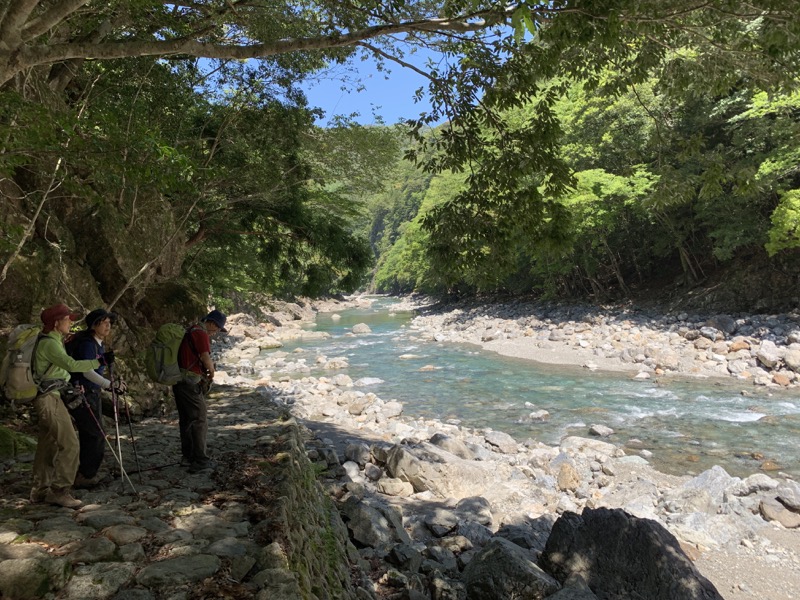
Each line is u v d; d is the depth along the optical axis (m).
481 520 8.55
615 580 6.11
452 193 53.97
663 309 33.16
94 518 3.81
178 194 13.00
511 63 6.34
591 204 31.23
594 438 14.27
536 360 26.12
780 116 23.09
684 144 7.36
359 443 12.55
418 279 68.62
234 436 6.88
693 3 5.88
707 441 13.59
